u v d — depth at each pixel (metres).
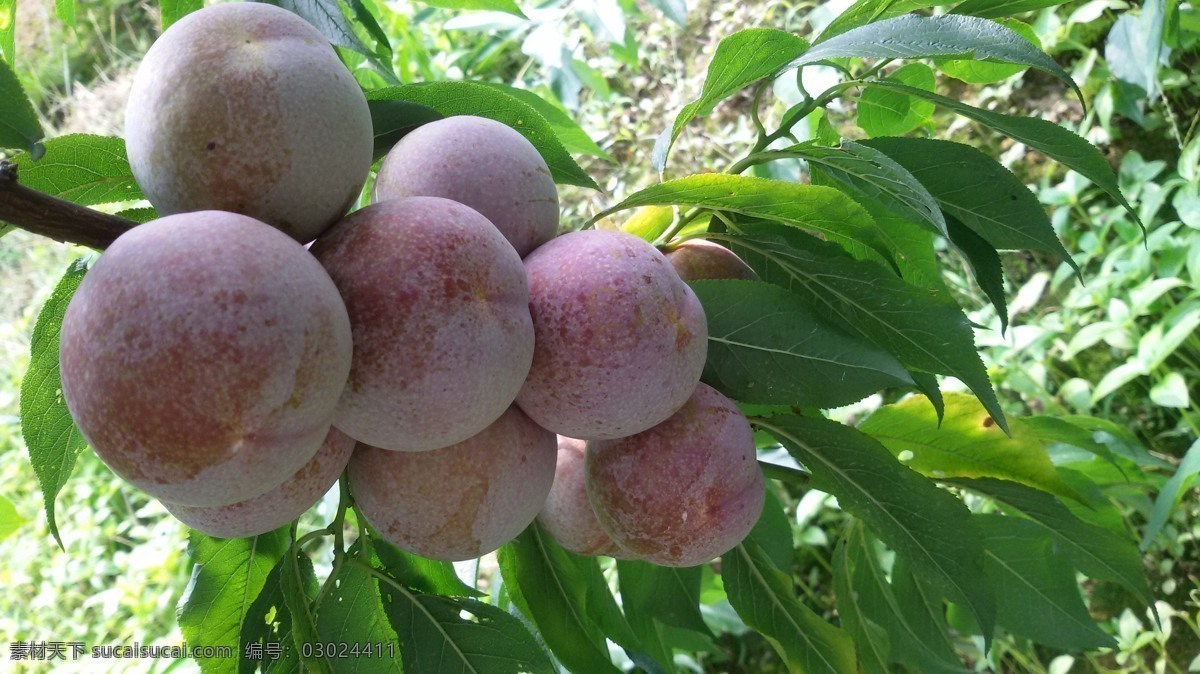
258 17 0.18
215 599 0.26
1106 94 0.59
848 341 0.23
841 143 0.24
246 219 0.16
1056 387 0.59
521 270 0.19
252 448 0.15
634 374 0.20
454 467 0.20
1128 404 0.57
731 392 0.24
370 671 0.23
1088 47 0.64
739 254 0.28
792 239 0.26
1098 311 0.58
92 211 0.17
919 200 0.22
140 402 0.15
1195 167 0.53
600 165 0.80
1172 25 0.50
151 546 0.76
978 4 0.27
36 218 0.16
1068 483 0.35
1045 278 0.56
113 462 0.16
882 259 0.29
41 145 0.17
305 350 0.15
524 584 0.28
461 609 0.24
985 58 0.22
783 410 0.28
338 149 0.18
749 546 0.28
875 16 0.27
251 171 0.17
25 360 0.94
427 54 0.77
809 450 0.26
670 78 0.80
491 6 0.40
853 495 0.26
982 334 0.57
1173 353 0.57
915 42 0.23
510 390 0.18
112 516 0.83
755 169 0.48
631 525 0.23
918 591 0.35
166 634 0.71
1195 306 0.49
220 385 0.15
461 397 0.17
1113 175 0.25
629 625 0.32
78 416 0.15
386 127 0.23
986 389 0.24
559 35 0.61
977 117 0.25
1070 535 0.33
